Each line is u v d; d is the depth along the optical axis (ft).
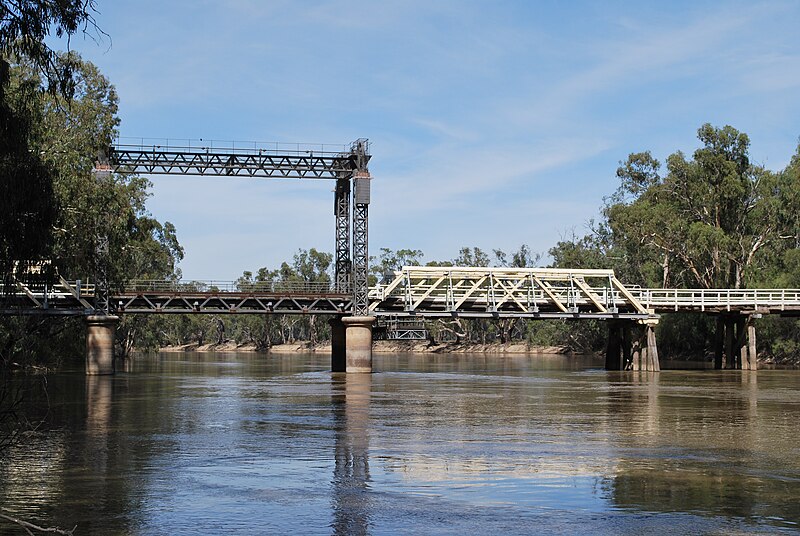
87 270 175.11
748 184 354.33
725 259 360.07
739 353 278.87
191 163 225.15
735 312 278.46
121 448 93.61
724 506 65.16
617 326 280.10
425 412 131.75
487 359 442.09
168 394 167.12
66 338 264.93
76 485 73.15
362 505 65.72
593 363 371.15
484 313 248.52
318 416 125.59
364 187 231.09
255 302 245.24
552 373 261.24
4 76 77.41
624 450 91.76
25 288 202.80
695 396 163.32
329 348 647.15
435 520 61.16
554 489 71.31
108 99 208.74
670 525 59.67
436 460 85.40
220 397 160.35
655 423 116.67
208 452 90.74
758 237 356.18
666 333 379.76
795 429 109.91
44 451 91.40
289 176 231.50
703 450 91.81
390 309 251.60
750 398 158.20
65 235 164.96
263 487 72.33
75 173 167.84
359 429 109.91
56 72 78.13
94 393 167.73
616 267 453.17
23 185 84.23
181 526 59.57
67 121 175.94
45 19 72.23
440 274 248.93
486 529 58.75
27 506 65.46
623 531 58.23
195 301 239.91
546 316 254.68
